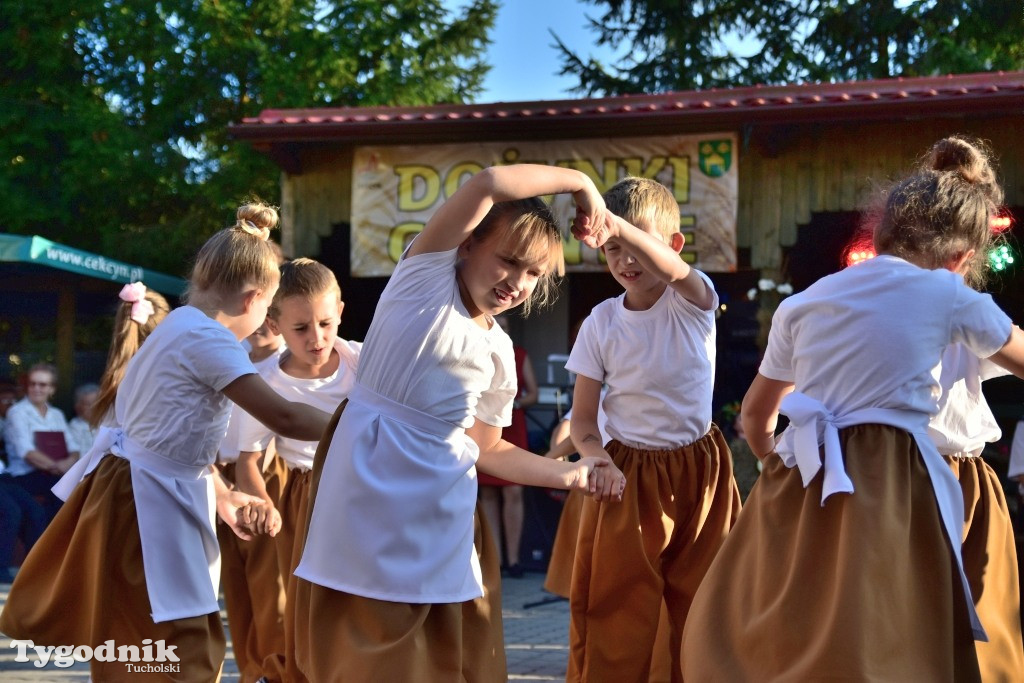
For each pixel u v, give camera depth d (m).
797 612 2.58
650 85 22.30
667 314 3.69
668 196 3.82
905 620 2.52
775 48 22.19
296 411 3.35
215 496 3.58
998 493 3.44
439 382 2.77
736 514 3.80
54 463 8.96
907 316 2.72
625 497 3.67
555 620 7.11
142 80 19.03
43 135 17.75
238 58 18.78
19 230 18.00
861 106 8.88
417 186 10.03
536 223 2.76
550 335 11.68
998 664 3.32
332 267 12.55
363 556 2.68
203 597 3.33
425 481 2.74
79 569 3.32
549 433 9.48
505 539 8.84
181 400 3.32
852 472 2.63
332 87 18.55
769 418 3.12
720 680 2.64
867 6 21.81
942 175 2.97
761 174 9.53
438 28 20.39
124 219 18.67
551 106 9.48
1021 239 9.97
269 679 4.32
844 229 12.02
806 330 2.84
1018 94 8.59
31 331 12.59
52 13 18.06
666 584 3.79
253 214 3.75
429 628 2.78
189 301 3.58
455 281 2.81
